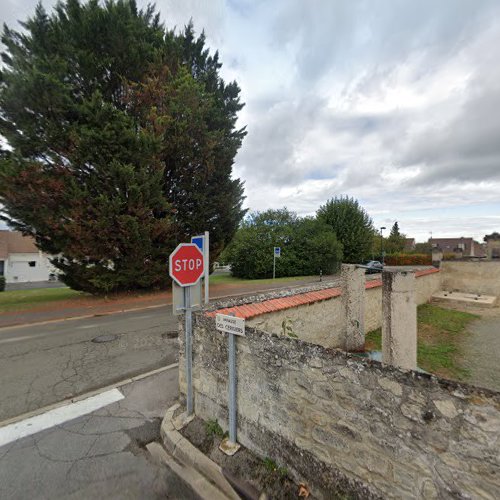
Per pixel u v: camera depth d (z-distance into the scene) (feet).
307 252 81.20
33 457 9.54
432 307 36.50
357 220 99.04
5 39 31.73
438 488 5.33
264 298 15.62
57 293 47.29
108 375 16.05
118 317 30.50
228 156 45.14
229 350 9.18
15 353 19.62
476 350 20.43
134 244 36.06
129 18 36.35
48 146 31.96
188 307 10.80
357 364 6.49
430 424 5.41
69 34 34.40
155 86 36.70
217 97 46.83
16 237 113.60
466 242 185.47
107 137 31.65
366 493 6.38
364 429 6.40
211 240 46.98
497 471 4.64
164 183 40.81
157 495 8.08
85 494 8.09
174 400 13.26
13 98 29.66
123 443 10.31
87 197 32.01
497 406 4.65
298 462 7.72
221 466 8.69
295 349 7.69
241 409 9.27
